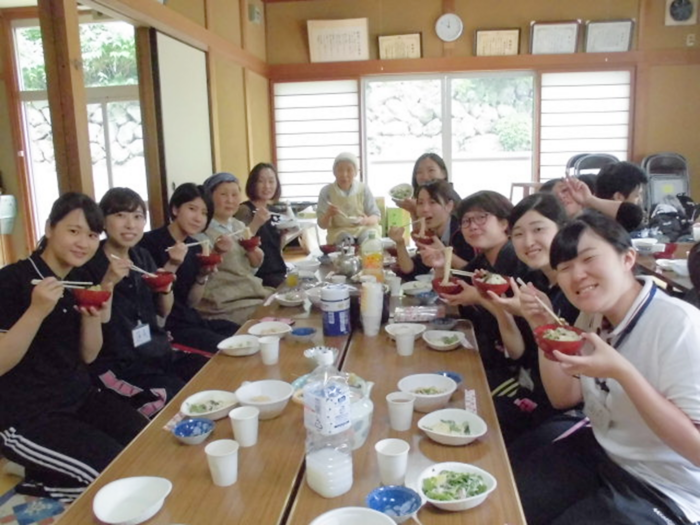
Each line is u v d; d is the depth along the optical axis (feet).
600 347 4.29
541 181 23.26
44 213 23.25
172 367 9.11
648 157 21.61
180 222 10.07
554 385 5.99
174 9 14.70
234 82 19.40
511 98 23.25
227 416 5.41
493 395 7.45
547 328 4.85
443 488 4.05
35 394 6.88
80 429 6.78
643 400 4.21
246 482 4.32
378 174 24.08
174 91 14.62
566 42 22.29
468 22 22.65
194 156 15.90
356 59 23.17
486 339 8.40
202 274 10.05
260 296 11.61
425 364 6.55
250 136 20.97
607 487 4.98
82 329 7.16
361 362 6.65
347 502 4.05
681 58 22.12
